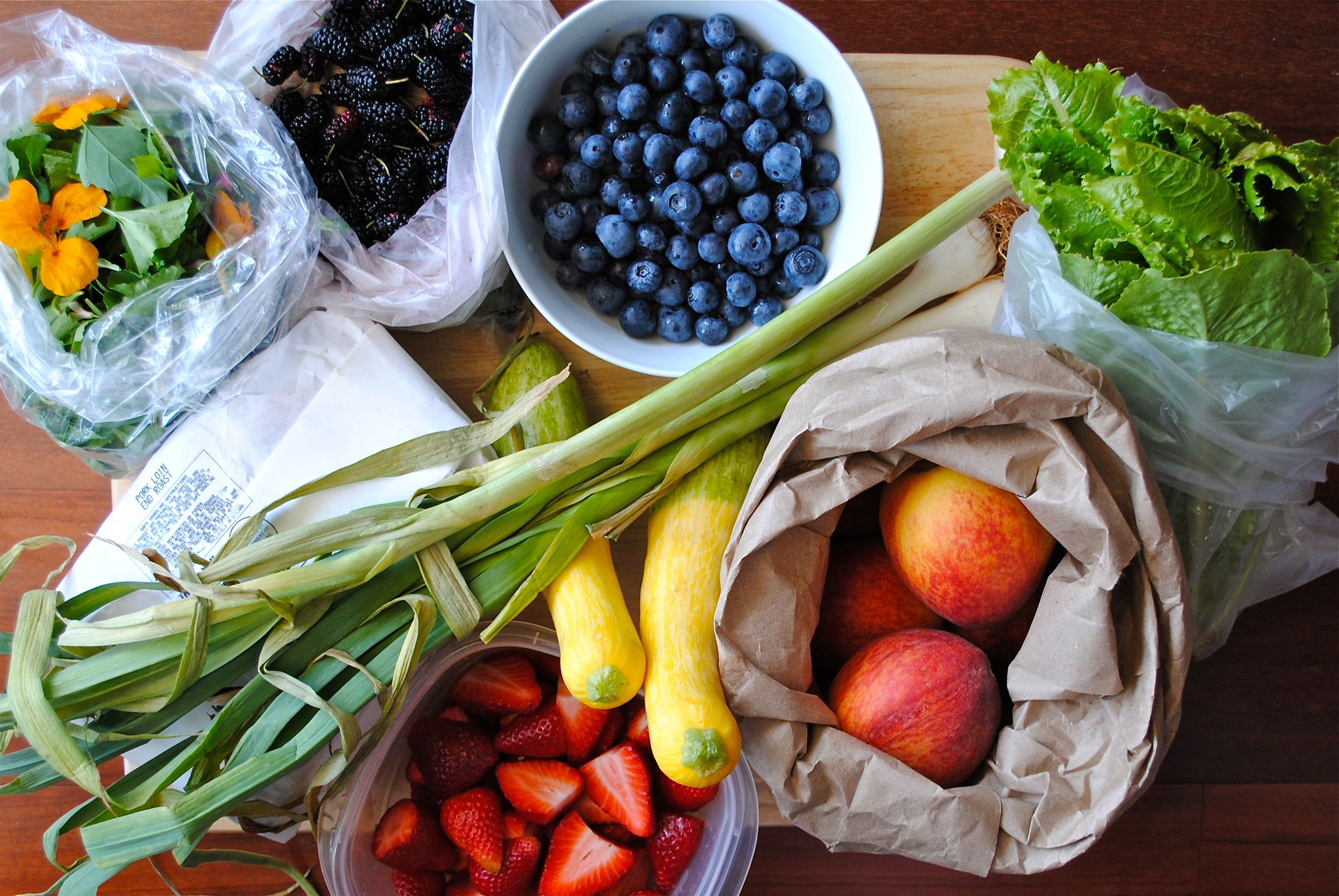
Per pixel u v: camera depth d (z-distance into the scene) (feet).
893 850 2.32
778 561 2.22
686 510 2.43
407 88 2.72
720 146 2.51
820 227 2.64
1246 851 3.00
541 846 2.76
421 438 2.29
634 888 2.78
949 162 2.73
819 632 2.60
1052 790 2.22
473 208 2.52
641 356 2.58
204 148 2.51
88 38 2.59
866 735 2.31
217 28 2.87
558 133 2.55
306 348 2.59
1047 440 2.07
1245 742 2.98
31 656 2.08
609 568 2.44
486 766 2.63
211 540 2.56
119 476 2.78
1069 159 2.23
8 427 2.87
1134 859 3.02
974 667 2.26
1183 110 2.12
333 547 2.20
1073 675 2.16
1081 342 2.29
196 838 2.08
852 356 2.21
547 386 2.21
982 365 2.03
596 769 2.67
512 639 2.60
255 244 2.48
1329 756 2.98
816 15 2.94
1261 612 2.96
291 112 2.60
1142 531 2.07
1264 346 2.15
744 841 2.56
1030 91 2.22
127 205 2.42
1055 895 3.03
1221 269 2.00
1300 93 2.96
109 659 2.15
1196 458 2.39
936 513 2.22
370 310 2.60
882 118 2.72
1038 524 2.21
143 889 2.94
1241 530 2.52
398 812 2.65
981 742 2.27
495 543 2.42
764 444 2.58
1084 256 2.24
